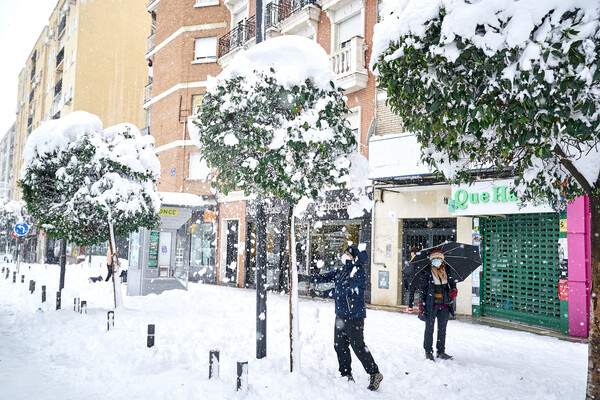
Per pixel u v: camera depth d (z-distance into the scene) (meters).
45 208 10.45
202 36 24.23
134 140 10.28
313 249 16.17
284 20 18.44
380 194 14.20
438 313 6.38
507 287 11.23
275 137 4.72
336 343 5.14
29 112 57.62
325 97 5.08
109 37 38.81
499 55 3.28
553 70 3.13
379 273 13.98
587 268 9.27
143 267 14.45
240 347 6.84
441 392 4.86
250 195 5.95
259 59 5.04
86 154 9.65
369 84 15.04
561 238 9.75
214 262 21.31
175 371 5.63
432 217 12.91
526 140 3.38
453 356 6.69
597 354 3.90
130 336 7.45
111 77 38.78
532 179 4.44
